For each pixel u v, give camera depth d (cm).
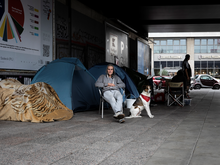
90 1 1370
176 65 4588
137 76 1005
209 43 4491
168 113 764
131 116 682
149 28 2464
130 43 2102
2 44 792
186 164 297
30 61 915
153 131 491
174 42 4581
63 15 1112
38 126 546
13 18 835
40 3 962
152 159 317
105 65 938
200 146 377
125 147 373
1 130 501
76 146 379
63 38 1112
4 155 333
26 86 652
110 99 630
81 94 815
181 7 1675
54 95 698
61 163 303
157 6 1639
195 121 608
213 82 2497
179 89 970
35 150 357
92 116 708
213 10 1758
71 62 793
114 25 1756
